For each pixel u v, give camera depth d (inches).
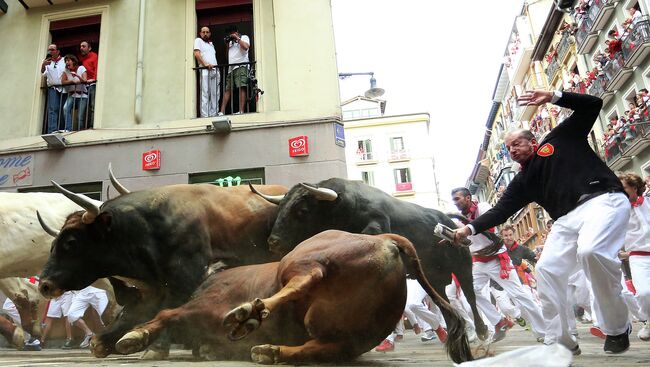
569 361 73.1
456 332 112.8
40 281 155.1
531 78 1529.3
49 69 438.9
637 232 183.3
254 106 434.3
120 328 151.3
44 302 310.3
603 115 1100.5
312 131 399.9
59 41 478.3
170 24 450.9
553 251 148.0
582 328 346.6
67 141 411.8
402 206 220.4
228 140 403.2
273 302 101.7
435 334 297.6
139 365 116.1
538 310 232.5
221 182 395.9
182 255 171.8
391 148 2047.2
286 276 113.4
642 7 912.3
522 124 1649.9
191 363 120.2
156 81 435.5
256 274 130.4
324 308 112.8
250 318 98.6
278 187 218.1
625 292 248.7
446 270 233.1
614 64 972.6
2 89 449.7
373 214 200.2
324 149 395.9
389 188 2009.1
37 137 426.9
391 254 116.9
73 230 159.8
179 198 181.0
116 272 165.2
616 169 1023.6
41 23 466.6
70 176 406.3
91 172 405.7
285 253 185.5
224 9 463.8
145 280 169.2
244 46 427.8
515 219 1936.5
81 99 440.8
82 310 295.0
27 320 275.6
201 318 129.8
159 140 408.5
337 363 115.9
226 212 189.6
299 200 189.8
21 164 412.8
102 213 159.3
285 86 420.2
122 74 440.5
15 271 233.0
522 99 149.2
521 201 159.2
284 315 117.4
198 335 131.9
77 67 451.5
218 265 185.0
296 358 111.7
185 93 428.8
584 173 143.6
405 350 210.5
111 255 163.6
